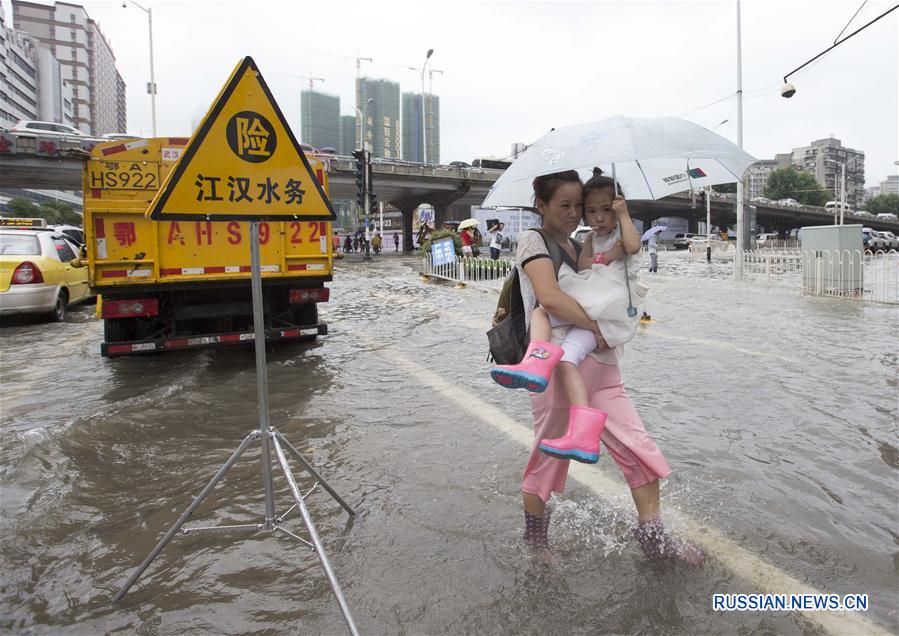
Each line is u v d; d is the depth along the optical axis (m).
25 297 9.54
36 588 2.58
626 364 6.44
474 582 2.54
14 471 3.81
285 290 7.36
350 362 6.93
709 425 4.46
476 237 21.03
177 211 2.62
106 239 6.30
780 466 3.69
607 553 2.73
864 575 2.53
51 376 6.36
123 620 2.36
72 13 162.88
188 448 4.23
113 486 3.60
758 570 2.58
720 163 2.90
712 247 38.19
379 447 4.17
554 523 3.01
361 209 35.97
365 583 2.56
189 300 6.92
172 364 6.91
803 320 9.51
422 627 2.27
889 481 3.46
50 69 137.50
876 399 5.04
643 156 2.37
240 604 2.44
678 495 3.29
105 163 7.08
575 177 2.52
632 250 2.46
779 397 5.13
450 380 6.04
